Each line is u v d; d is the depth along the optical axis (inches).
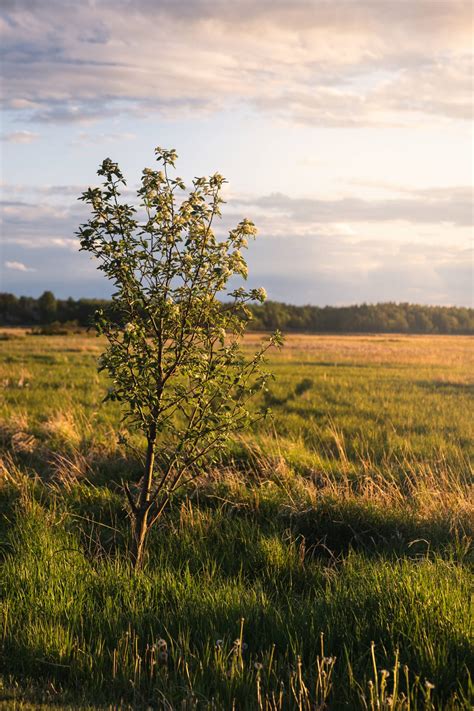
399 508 291.1
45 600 189.6
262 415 241.3
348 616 178.9
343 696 148.5
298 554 248.5
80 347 1689.2
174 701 145.2
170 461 231.9
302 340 3048.7
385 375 1066.7
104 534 278.2
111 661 161.3
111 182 217.8
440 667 152.5
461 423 569.9
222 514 290.0
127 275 214.7
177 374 231.3
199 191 222.4
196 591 200.4
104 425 493.4
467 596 186.7
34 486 322.7
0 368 1007.0
